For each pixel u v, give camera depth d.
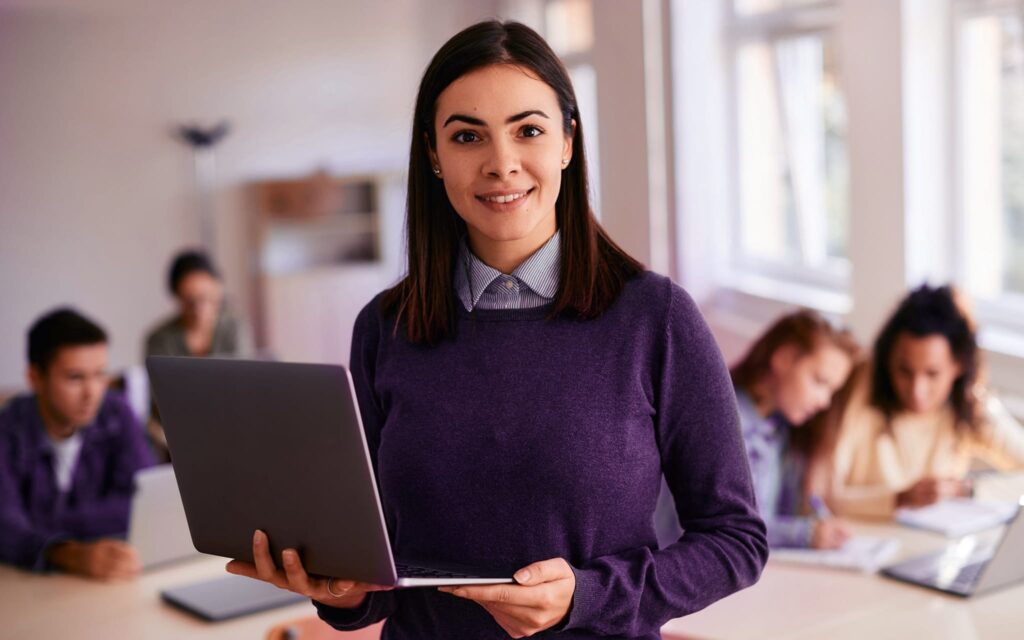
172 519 2.62
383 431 1.37
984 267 4.04
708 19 5.39
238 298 7.96
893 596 2.26
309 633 2.17
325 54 7.94
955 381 2.94
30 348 2.88
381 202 8.05
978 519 2.68
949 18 3.92
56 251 7.52
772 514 2.79
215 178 7.80
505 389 1.31
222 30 7.70
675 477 1.38
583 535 1.29
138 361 7.76
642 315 1.33
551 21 7.30
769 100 5.24
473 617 1.33
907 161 3.99
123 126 7.56
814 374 2.75
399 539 1.35
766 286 5.25
